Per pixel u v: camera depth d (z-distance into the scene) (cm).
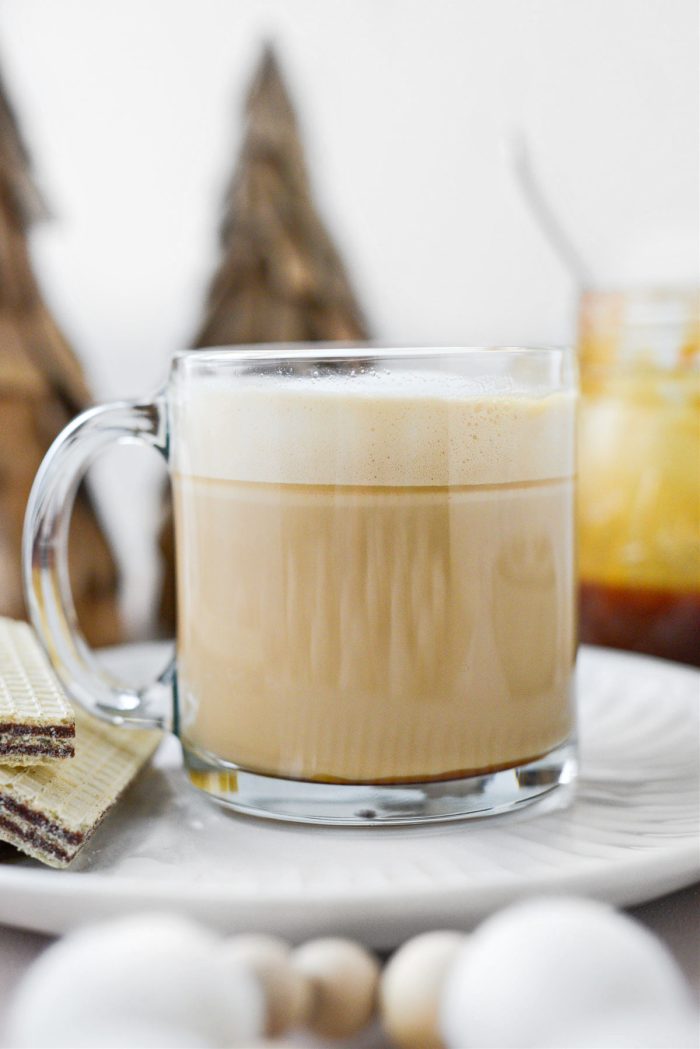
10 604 55
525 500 39
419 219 75
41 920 34
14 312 56
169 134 73
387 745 38
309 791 39
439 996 30
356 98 75
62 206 73
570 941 29
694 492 49
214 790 40
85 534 56
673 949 35
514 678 39
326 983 31
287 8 73
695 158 64
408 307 75
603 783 42
